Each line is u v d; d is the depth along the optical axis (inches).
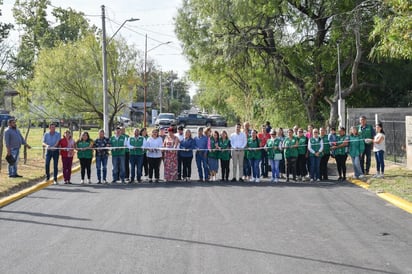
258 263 328.8
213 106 2370.8
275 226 435.2
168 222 452.4
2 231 425.4
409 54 587.8
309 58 1315.2
